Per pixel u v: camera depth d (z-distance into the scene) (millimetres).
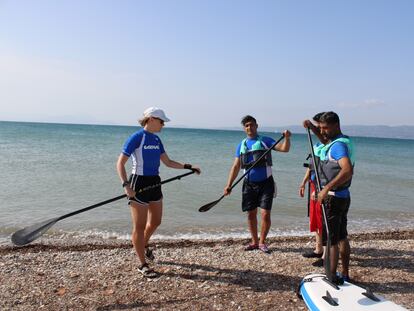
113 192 11320
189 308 3934
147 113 4578
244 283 4609
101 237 7242
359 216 9969
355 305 3561
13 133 54156
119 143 36312
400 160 32188
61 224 8023
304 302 4109
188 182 13656
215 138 67938
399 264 5430
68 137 47000
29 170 15242
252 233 6031
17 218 8297
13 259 5438
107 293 4254
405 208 11000
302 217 9266
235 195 11477
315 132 4703
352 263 5473
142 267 4762
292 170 18969
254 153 5699
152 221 4867
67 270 4973
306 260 5512
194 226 8242
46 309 3852
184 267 5121
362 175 19047
